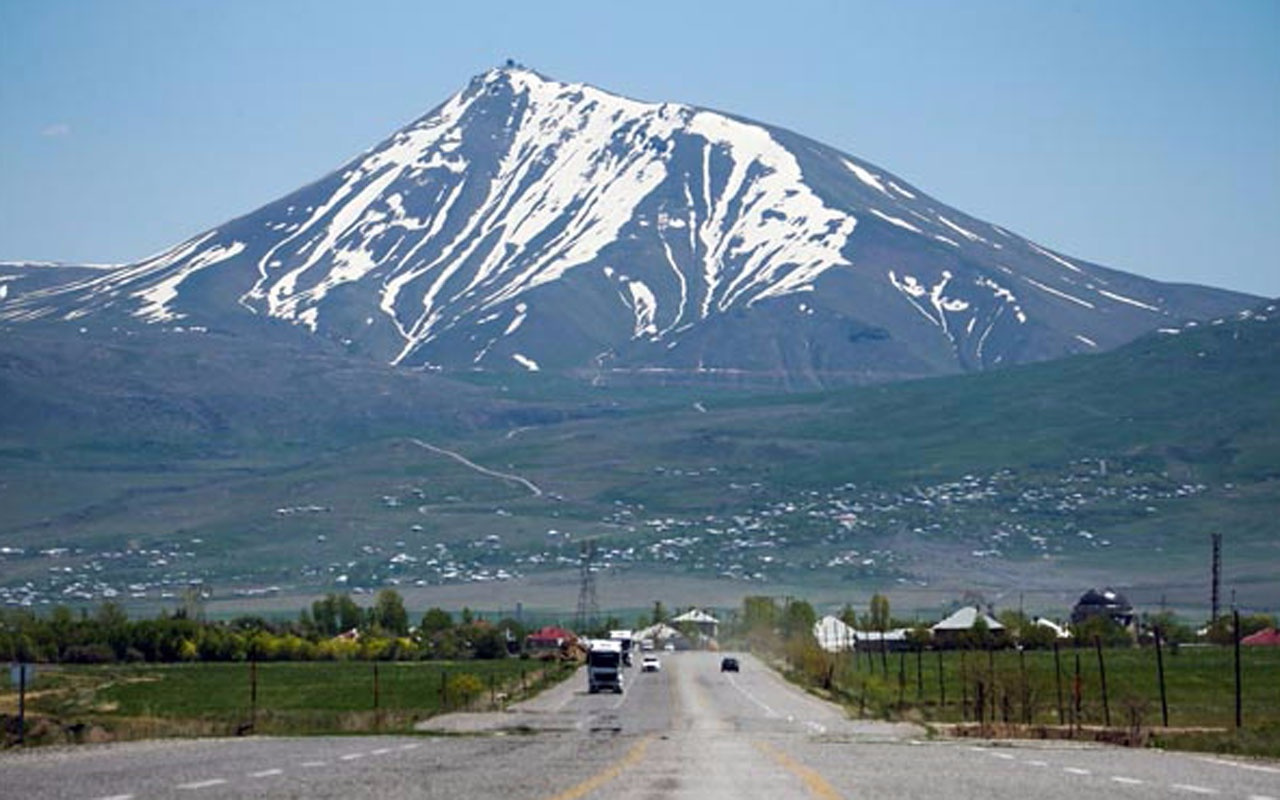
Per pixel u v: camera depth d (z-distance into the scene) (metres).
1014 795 42.06
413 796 39.53
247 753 58.59
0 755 57.25
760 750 63.72
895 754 61.44
